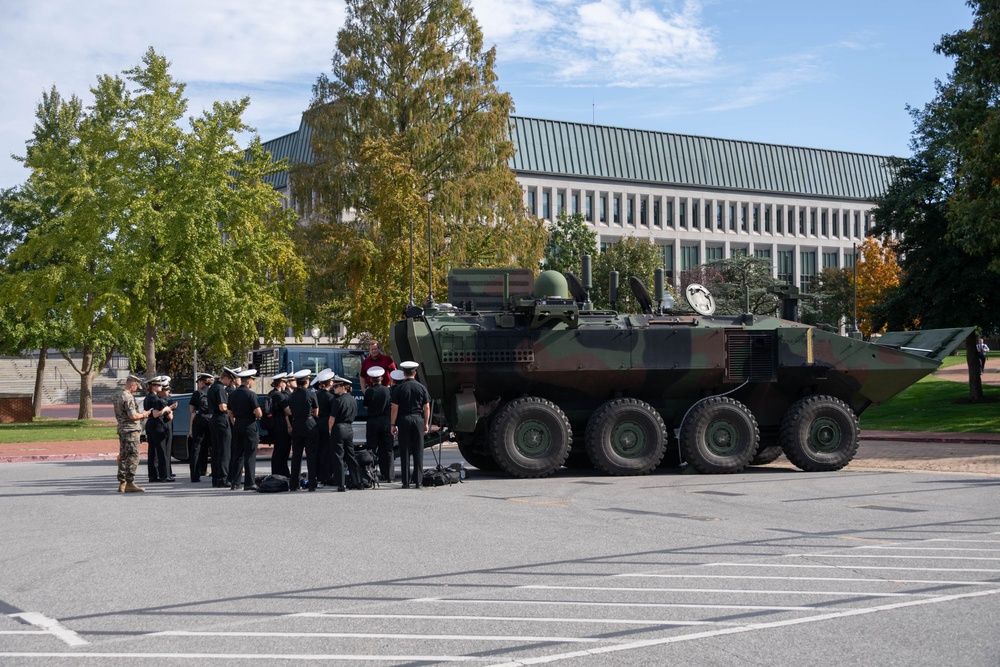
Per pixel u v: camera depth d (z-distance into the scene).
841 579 7.55
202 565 8.46
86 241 33.78
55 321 44.53
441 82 40.09
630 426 16.73
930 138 33.78
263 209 34.38
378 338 34.09
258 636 5.99
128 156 33.00
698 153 100.19
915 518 11.12
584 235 66.88
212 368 55.53
